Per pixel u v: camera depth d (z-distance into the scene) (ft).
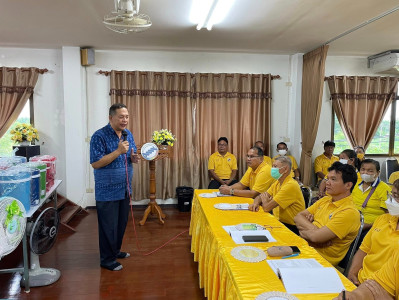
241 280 4.41
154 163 13.82
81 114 15.58
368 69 17.66
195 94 16.20
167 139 14.07
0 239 5.61
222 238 6.13
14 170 7.74
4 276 8.86
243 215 7.79
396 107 17.84
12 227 5.95
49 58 15.65
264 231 6.43
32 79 15.23
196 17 10.97
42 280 8.41
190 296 7.91
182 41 14.15
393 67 15.89
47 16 10.79
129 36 13.34
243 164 16.72
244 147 16.65
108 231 9.02
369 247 5.61
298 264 4.89
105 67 15.97
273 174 8.25
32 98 15.67
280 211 8.52
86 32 12.75
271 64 16.99
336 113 17.26
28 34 13.00
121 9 8.06
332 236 6.10
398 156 18.10
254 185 9.85
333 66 17.47
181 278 8.82
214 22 11.44
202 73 16.24
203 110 16.39
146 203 16.39
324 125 17.60
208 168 16.01
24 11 10.30
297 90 16.67
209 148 16.51
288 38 13.55
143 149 12.80
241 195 9.80
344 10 10.27
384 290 4.03
